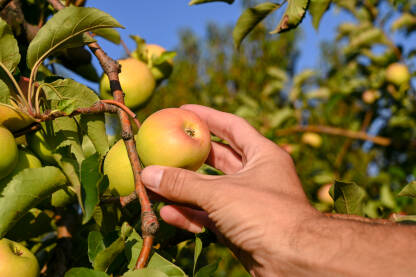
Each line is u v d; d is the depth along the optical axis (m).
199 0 0.57
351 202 0.47
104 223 0.46
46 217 0.46
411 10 1.29
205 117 0.49
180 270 0.37
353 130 1.35
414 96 1.27
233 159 0.50
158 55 0.68
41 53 0.39
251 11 0.52
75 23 0.39
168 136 0.41
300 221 0.34
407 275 0.29
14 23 0.52
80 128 0.43
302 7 0.47
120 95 0.42
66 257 0.49
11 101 0.40
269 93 1.64
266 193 0.36
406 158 1.31
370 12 1.33
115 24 0.39
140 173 0.38
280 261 0.33
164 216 0.43
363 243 0.31
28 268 0.36
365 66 1.39
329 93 1.44
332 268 0.31
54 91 0.42
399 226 0.33
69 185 0.40
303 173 1.36
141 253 0.34
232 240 0.36
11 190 0.36
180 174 0.37
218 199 0.36
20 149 0.42
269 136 1.14
